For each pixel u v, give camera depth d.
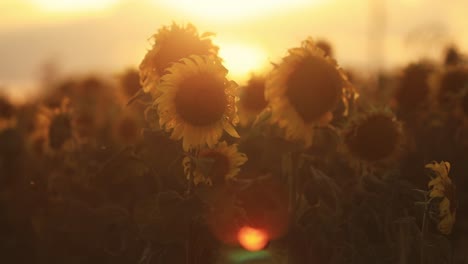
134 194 3.80
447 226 3.18
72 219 4.16
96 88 8.80
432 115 5.78
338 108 3.55
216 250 3.20
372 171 3.68
